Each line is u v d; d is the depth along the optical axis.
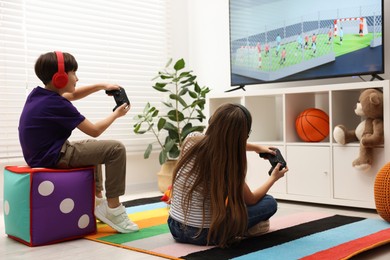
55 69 2.11
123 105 2.26
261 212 1.98
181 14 4.21
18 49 3.17
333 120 2.82
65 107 2.09
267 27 3.32
